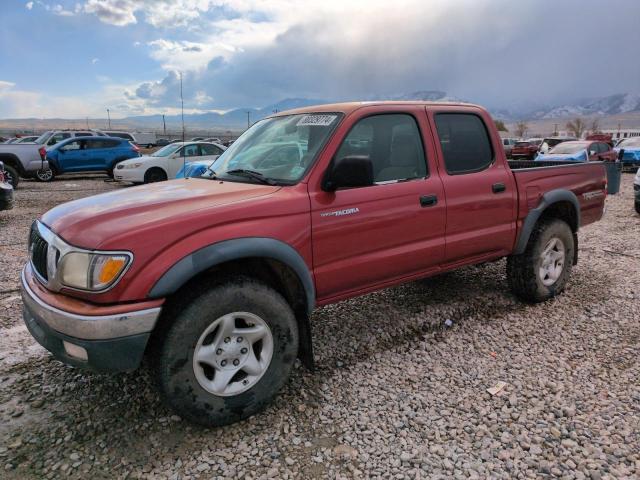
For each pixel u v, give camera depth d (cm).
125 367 238
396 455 249
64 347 243
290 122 355
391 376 329
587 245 704
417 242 352
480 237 394
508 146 3209
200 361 254
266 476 234
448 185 366
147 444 258
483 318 426
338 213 304
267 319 274
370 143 331
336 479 233
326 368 341
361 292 335
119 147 1850
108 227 244
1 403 294
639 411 282
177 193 296
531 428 269
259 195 285
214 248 251
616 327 404
